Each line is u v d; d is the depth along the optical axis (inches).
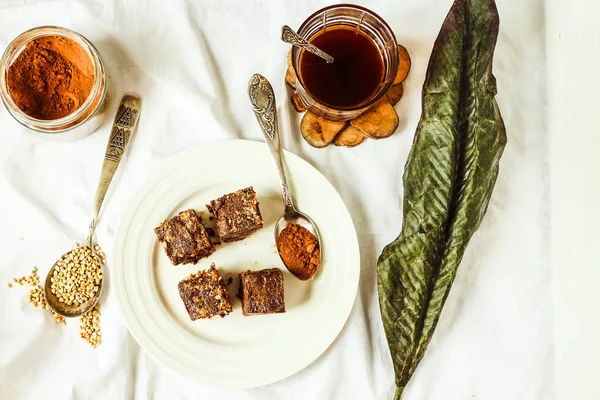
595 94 19.1
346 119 20.4
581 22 19.9
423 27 21.5
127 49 21.4
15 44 19.8
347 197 21.5
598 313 18.9
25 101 20.0
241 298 20.9
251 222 20.2
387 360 21.3
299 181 20.7
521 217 21.7
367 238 21.5
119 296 20.4
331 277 20.7
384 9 21.5
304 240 20.8
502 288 21.5
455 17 19.9
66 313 21.1
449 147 20.1
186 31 21.4
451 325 21.4
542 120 21.7
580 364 19.9
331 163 21.5
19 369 21.0
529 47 21.7
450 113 20.1
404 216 20.5
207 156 20.6
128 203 20.4
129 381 21.1
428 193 20.3
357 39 20.2
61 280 21.1
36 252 21.3
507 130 21.8
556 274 21.4
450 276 20.2
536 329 21.5
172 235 20.2
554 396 21.4
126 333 21.1
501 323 21.5
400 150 21.4
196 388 21.1
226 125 21.4
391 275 20.4
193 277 20.4
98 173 21.3
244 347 20.6
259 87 20.5
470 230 20.2
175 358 20.4
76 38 19.9
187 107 21.4
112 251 20.3
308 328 20.6
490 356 21.4
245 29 21.6
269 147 20.6
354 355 21.1
